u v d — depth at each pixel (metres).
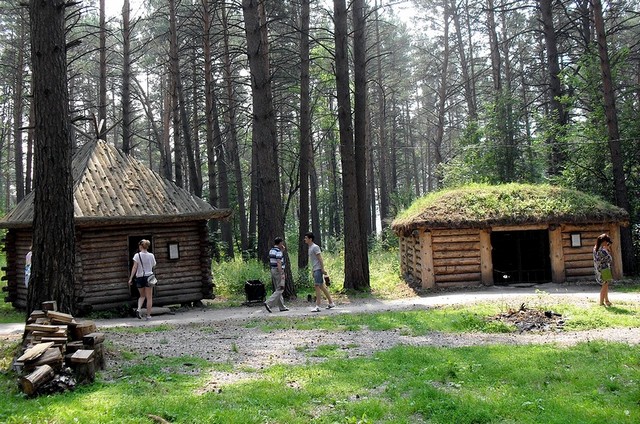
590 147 20.75
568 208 17.11
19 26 33.94
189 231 15.42
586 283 16.94
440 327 10.47
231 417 5.30
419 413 5.58
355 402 5.88
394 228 20.17
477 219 16.81
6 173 48.56
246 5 16.11
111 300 14.03
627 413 5.27
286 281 16.12
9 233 15.45
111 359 8.01
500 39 41.41
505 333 9.97
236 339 9.88
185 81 35.59
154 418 5.32
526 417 5.27
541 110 38.38
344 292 17.25
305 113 20.67
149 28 32.31
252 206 31.52
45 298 8.20
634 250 19.34
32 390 6.19
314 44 30.25
